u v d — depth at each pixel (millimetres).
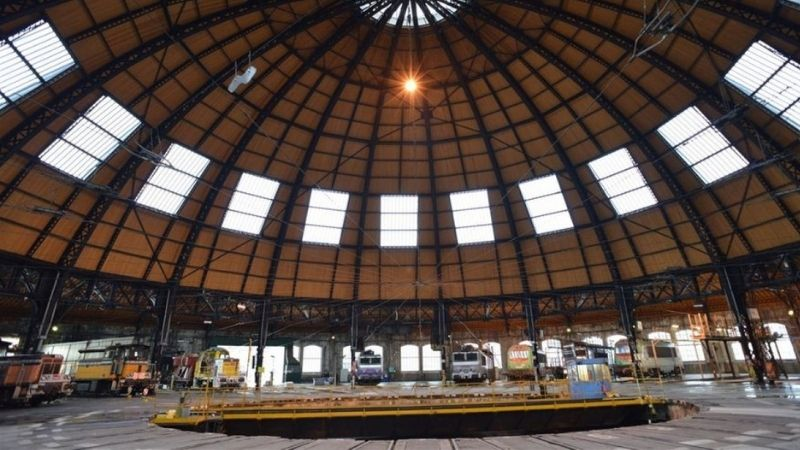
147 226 29750
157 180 28641
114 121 24625
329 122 32125
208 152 29672
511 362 37219
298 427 18203
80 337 36594
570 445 7723
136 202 28344
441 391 27250
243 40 25672
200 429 16156
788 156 23359
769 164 24734
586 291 35906
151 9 21219
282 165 32719
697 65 24266
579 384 21219
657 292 33656
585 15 24781
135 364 29656
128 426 12234
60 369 23469
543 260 36062
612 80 27344
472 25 28094
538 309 38094
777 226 26766
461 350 36469
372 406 18750
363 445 8484
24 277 25812
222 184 31109
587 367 21359
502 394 22922
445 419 19016
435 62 30312
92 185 25219
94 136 24359
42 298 26062
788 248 26594
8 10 17250
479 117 32219
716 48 22906
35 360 21297
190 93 26703
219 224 32469
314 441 9133
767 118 23672
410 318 40875
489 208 35906
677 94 26141
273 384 40969
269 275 35656
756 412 11500
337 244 36375
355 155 34062
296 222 34969
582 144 31266
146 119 25906
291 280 36531
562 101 29734
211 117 28453
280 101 29828
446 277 38094
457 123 33219
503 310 39344
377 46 29250
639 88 26969
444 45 28859
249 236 33781
